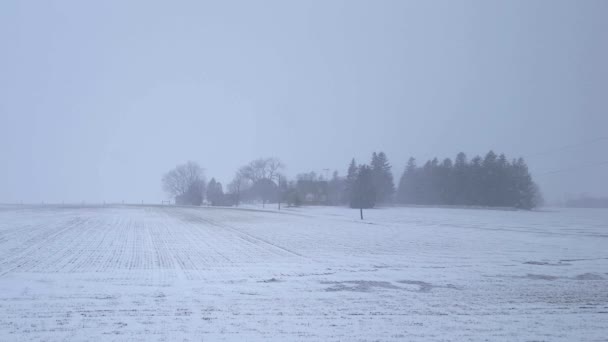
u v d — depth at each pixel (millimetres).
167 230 39406
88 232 34656
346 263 21078
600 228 48188
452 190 107875
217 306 11766
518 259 23203
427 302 12609
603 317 11117
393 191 115000
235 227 44875
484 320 10711
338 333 9484
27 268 17984
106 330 9500
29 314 10711
